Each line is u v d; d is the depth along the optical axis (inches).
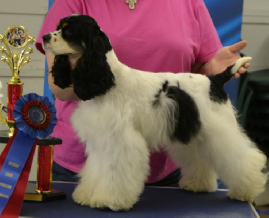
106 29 89.8
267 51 179.9
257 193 82.4
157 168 99.0
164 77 78.3
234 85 139.6
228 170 81.9
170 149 89.7
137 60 91.0
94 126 70.8
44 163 76.2
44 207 71.2
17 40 79.4
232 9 144.1
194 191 89.7
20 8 165.8
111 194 70.2
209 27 98.7
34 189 78.0
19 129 70.9
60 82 77.8
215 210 74.5
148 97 74.2
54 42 69.9
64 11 89.3
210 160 83.7
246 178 82.1
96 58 69.1
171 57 91.3
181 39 92.0
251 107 156.9
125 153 70.1
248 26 177.6
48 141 73.9
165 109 74.6
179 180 98.7
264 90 145.8
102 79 69.4
